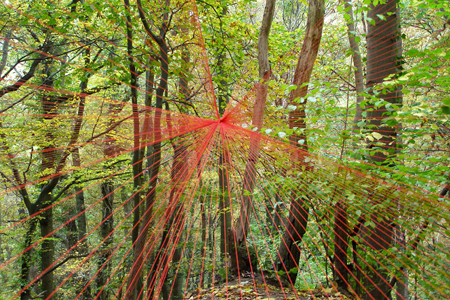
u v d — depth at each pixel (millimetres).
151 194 7375
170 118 3592
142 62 8000
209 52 9789
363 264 4469
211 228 13742
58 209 16766
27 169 8875
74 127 7922
